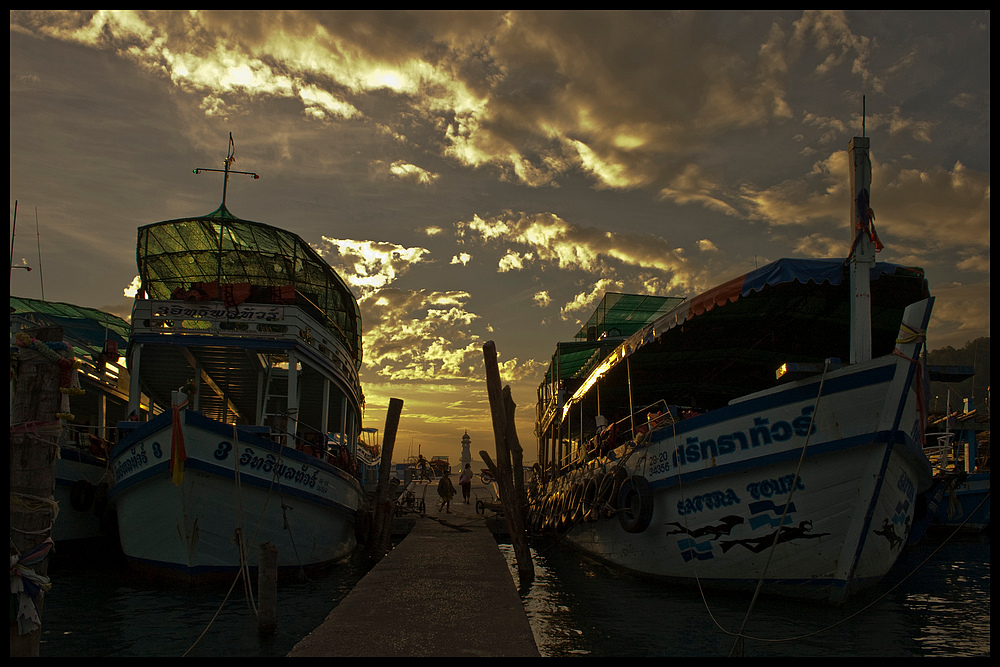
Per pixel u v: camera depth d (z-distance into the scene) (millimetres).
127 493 12695
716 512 10555
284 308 14648
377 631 6836
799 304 11500
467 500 30500
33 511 5516
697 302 10383
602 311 20297
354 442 20812
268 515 12609
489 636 6656
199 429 11648
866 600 10383
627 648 8359
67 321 20766
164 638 9125
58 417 5812
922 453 9898
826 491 9242
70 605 10977
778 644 8352
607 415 19281
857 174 9594
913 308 8867
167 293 16953
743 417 10070
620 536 13898
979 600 11211
